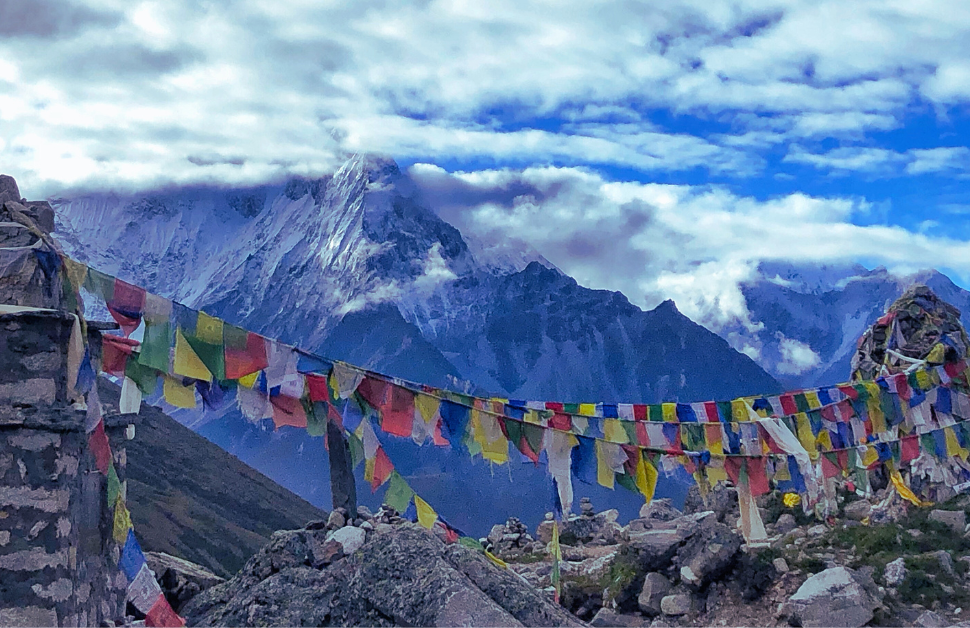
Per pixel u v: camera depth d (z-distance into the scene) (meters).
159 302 14.30
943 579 21.67
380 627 15.04
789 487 22.06
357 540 16.55
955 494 26.30
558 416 18.92
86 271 14.21
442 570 15.22
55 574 13.57
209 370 14.48
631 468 18.91
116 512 13.79
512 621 14.66
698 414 21.53
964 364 26.30
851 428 24.69
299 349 15.34
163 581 18.05
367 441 16.23
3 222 14.37
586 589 23.14
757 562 21.78
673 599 21.50
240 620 15.85
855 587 20.08
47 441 13.73
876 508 26.41
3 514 13.52
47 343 13.84
